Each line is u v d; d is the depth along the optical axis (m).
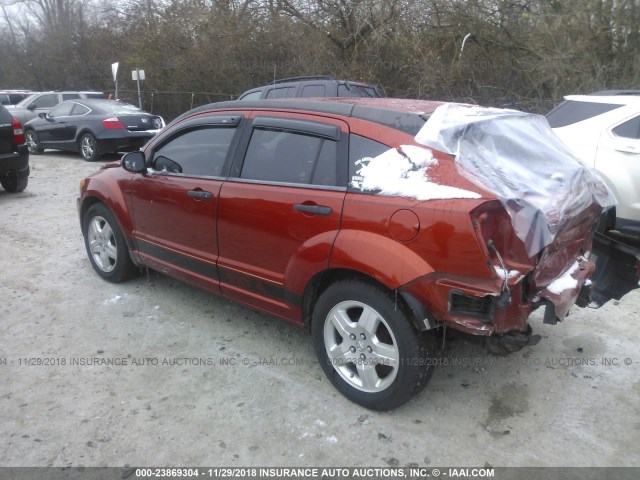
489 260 2.59
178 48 19.89
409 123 3.03
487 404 3.26
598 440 2.96
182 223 4.02
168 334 4.07
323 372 3.57
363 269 2.91
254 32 17.69
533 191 2.82
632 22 11.95
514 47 13.39
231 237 3.67
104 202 4.68
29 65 31.34
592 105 6.21
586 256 3.56
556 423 3.09
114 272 4.89
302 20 16.36
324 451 2.87
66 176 10.70
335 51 15.75
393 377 3.00
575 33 12.63
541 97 13.06
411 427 3.05
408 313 2.90
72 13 28.94
